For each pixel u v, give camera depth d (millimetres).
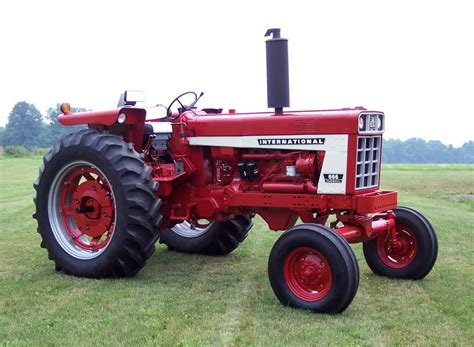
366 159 5102
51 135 63594
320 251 4547
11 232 8180
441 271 5945
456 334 4121
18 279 5570
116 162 5504
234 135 5535
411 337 4062
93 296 4988
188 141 5809
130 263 5551
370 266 5816
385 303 4859
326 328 4219
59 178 5953
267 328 4219
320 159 5109
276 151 5418
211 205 5766
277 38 5207
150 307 4684
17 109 62906
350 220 5090
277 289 4762
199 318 4441
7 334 4074
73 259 5727
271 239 7824
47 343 3898
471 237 7793
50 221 5938
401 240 5684
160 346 3844
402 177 20078
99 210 5828
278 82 5238
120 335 4039
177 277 5738
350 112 4953
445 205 12305
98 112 5828
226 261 6531
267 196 5418
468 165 30438
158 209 5520
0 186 17328
